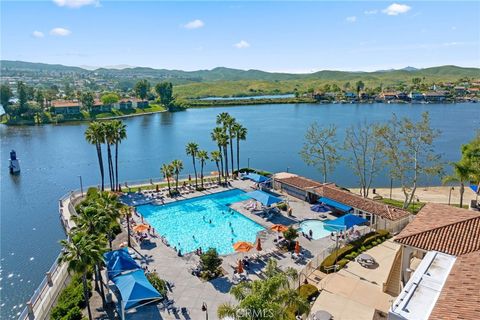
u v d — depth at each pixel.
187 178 83.94
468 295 23.30
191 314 32.91
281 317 23.17
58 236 60.25
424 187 78.81
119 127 72.00
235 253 45.59
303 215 57.88
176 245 49.34
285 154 122.56
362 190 77.12
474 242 30.41
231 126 85.06
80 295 34.66
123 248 42.56
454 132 145.12
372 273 37.97
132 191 72.06
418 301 24.30
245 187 74.12
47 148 138.75
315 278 37.72
